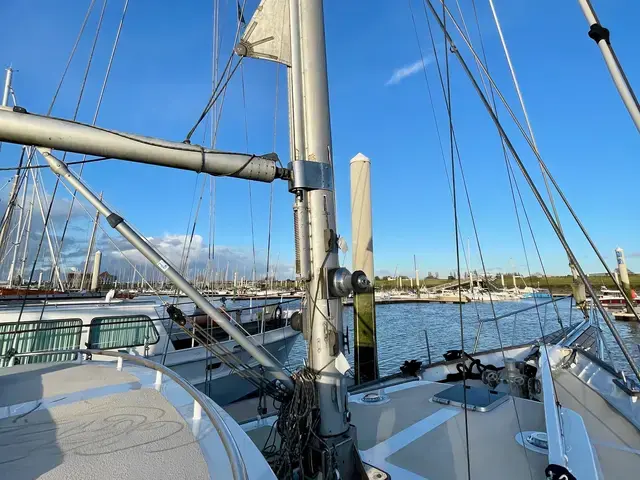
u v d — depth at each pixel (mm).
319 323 2984
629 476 3213
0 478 1735
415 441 3586
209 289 10938
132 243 3062
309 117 3143
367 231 9109
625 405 4953
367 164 9242
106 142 2504
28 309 8086
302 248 3031
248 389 10523
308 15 3227
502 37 2877
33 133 2318
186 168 2787
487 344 20766
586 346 9445
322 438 2861
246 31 3645
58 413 2598
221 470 1823
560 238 2201
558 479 2398
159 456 1960
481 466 3109
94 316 8461
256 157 2984
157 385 3240
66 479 1737
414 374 6395
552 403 3357
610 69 1588
